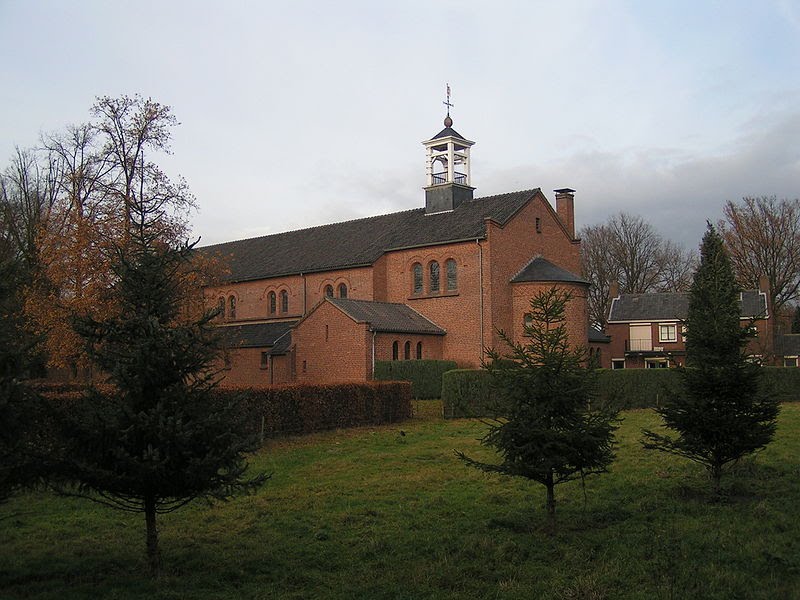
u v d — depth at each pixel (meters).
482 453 22.05
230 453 10.55
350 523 14.09
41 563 11.57
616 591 10.30
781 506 14.73
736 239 65.88
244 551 12.31
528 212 45.25
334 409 27.84
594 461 12.82
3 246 41.44
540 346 12.75
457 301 43.44
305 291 50.34
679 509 14.66
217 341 11.25
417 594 10.31
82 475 10.12
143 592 10.23
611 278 79.38
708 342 15.94
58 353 26.95
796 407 36.84
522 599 10.09
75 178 35.62
